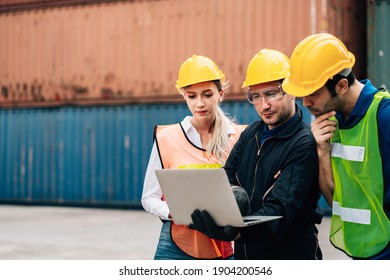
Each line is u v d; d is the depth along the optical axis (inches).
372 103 106.7
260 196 117.2
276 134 117.3
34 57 704.4
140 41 653.3
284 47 592.1
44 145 697.6
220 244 137.6
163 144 142.7
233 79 609.3
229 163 127.0
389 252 104.7
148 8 649.6
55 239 424.2
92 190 670.5
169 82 640.4
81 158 677.9
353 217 108.3
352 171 107.8
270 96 118.1
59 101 691.4
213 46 619.5
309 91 108.7
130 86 657.0
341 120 111.5
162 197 146.6
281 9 593.6
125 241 414.6
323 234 426.0
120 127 660.1
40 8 700.7
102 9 671.8
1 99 719.7
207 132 142.3
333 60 108.6
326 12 578.6
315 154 112.9
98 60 672.4
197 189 107.7
